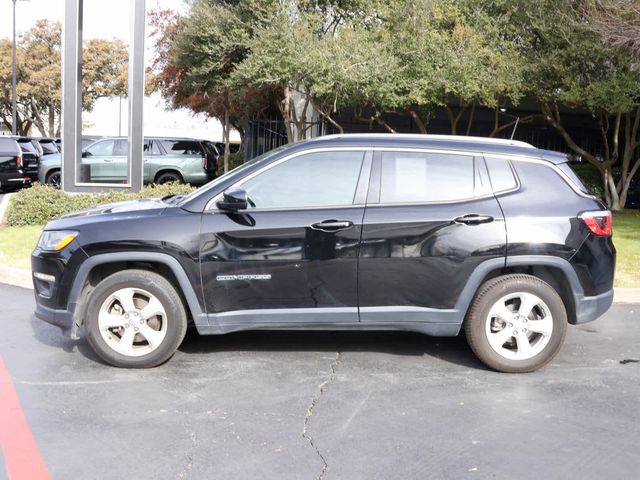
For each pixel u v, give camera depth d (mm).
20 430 4152
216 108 24609
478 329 5289
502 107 20172
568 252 5238
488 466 3740
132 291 5254
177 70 22234
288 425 4270
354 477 3592
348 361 5613
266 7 15133
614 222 14852
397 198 5305
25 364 5426
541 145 23750
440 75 14383
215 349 5887
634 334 6574
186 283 5207
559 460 3826
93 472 3615
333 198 5305
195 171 20547
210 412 4469
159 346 5273
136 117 12695
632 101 15008
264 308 5277
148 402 4637
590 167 20250
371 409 4555
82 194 12664
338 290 5242
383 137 5492
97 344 5270
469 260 5207
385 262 5207
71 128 12664
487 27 14992
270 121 23438
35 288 5539
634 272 8867
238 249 5191
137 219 5254
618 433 4215
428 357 5758
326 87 13969
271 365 5473
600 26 13086
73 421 4301
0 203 17141
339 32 15047
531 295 5258
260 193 5320
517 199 5316
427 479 3582
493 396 4836
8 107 51188
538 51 15266
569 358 5793
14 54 40594
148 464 3713
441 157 5406
